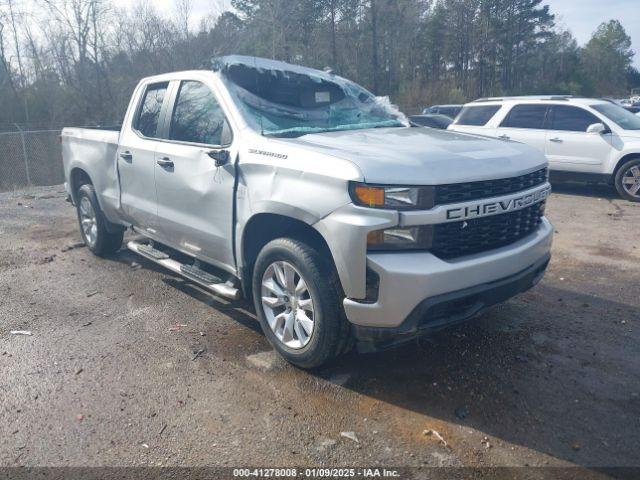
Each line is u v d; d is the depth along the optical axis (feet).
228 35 90.48
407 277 10.43
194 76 15.61
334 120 15.48
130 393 11.96
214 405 11.46
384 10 137.80
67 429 10.75
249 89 14.97
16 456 10.00
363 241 10.57
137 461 9.83
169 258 17.08
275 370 12.81
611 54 293.23
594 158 33.27
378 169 10.68
